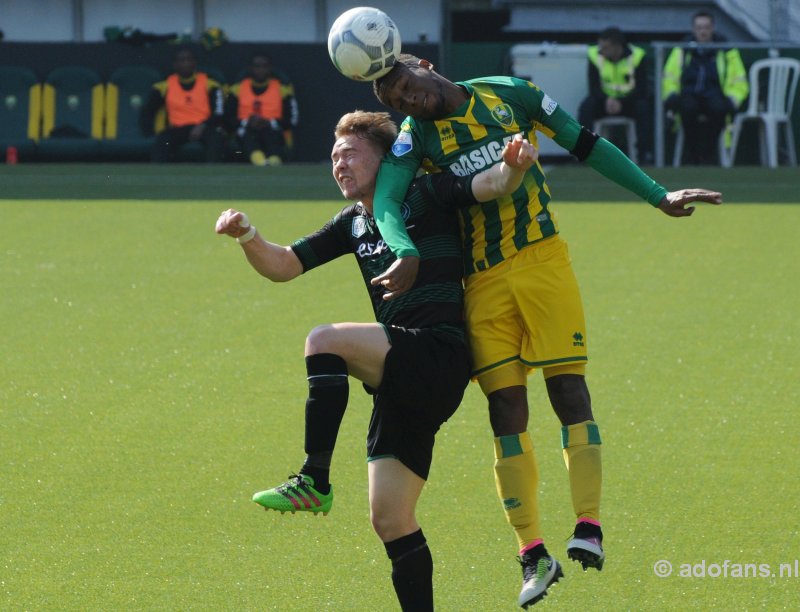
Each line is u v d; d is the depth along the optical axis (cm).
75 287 3388
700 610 1483
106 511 1800
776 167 6081
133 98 6319
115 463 2009
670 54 6066
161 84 6225
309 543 1691
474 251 1508
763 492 1870
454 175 1466
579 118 6025
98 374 2542
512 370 1498
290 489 1371
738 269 3612
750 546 1670
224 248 3947
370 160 1488
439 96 1472
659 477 1939
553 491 1883
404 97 1472
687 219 4525
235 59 6394
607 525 1745
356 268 3612
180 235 4194
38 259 3784
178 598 1511
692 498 1847
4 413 2284
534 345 1491
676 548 1666
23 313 3088
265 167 6141
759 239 4116
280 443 2106
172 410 2297
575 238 4141
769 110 6141
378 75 1474
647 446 2089
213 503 1834
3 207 4834
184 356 2675
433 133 1489
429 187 1468
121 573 1584
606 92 5966
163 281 3456
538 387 2444
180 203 4938
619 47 5934
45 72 6362
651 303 3175
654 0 6900
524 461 1471
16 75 6319
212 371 2556
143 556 1639
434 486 1903
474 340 1502
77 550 1658
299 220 4444
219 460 2023
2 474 1959
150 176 5791
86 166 6209
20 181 5612
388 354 1400
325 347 1391
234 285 3394
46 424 2217
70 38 6600
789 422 2216
